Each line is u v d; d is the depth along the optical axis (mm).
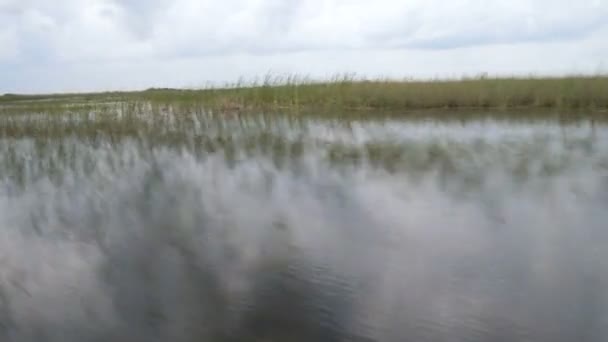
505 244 4895
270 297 3926
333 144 10539
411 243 4992
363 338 3330
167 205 6523
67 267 4633
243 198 6758
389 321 3523
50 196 7164
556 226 5324
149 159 9609
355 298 3873
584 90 16609
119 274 4434
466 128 12492
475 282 4094
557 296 3834
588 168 7688
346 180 7500
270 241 5141
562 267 4336
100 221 5949
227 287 4109
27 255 4949
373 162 8641
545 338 3303
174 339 3402
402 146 10023
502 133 11359
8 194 7355
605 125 12273
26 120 14516
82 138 12414
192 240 5234
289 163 8805
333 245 4988
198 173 8289
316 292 3990
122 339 3426
